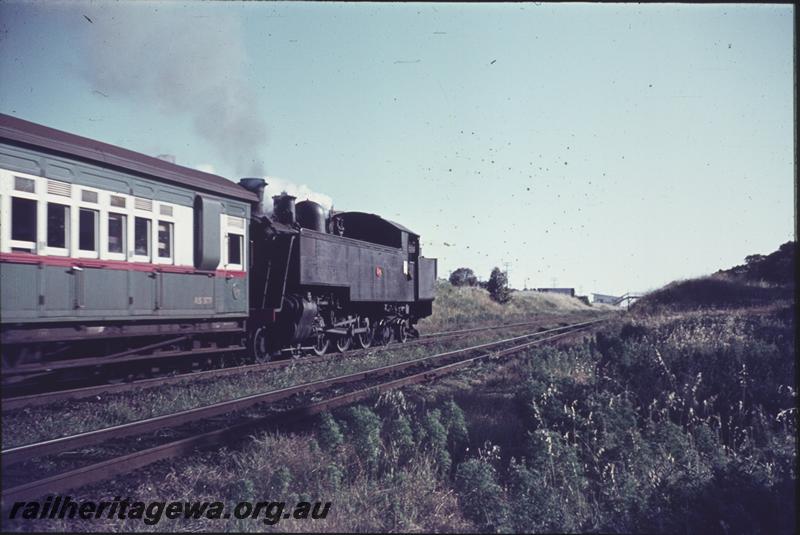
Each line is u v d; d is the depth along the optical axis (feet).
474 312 139.33
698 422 27.63
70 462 21.71
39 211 30.32
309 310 54.90
